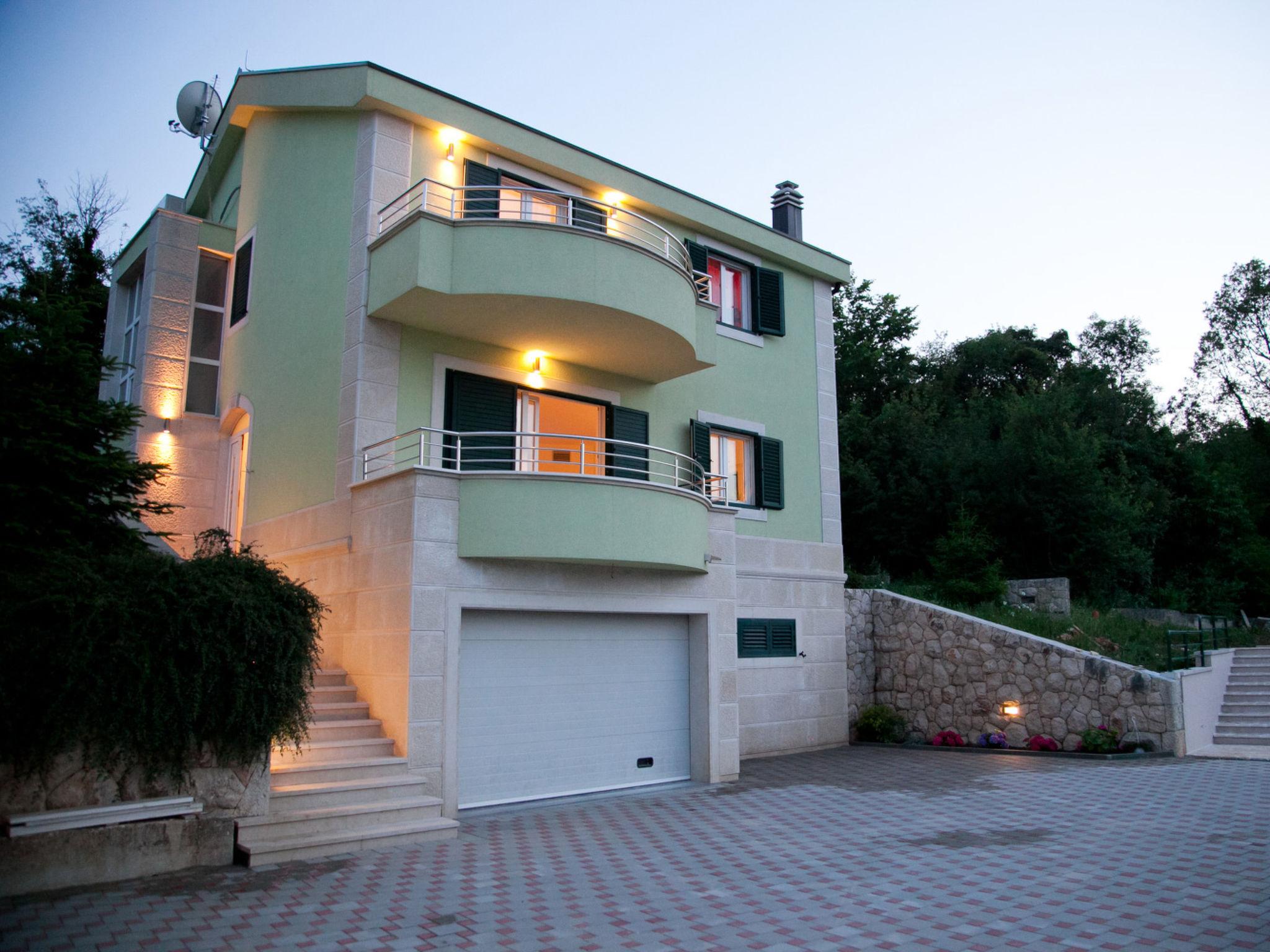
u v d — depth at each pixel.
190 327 14.95
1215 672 15.16
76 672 6.77
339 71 12.24
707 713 12.23
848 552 26.12
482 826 9.28
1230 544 26.52
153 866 7.22
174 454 14.51
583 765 11.09
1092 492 22.52
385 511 10.38
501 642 10.55
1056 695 14.37
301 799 8.32
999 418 27.31
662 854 8.05
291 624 8.01
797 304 17.39
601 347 12.90
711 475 13.41
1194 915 6.09
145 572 7.63
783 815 9.84
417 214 10.84
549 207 13.56
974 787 11.30
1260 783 10.91
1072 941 5.64
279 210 13.96
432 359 12.11
